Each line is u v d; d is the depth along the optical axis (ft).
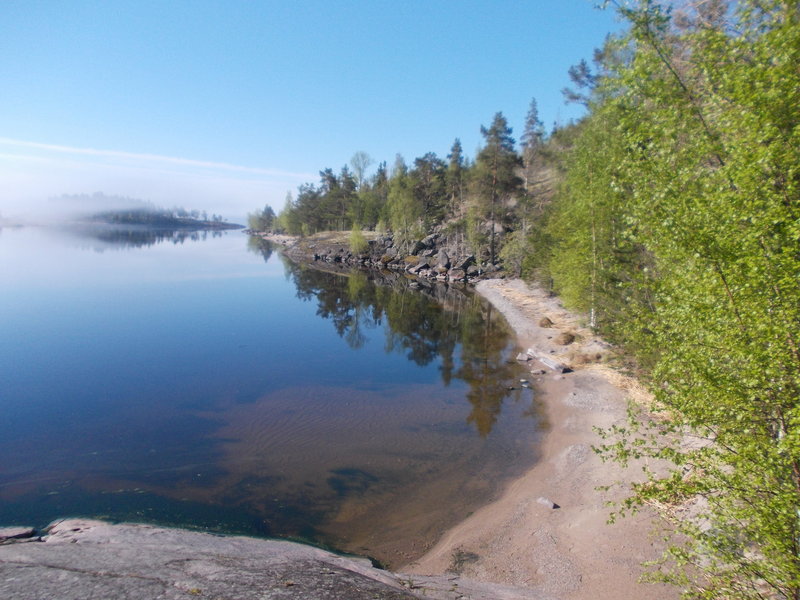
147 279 164.96
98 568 15.11
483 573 26.21
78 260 222.69
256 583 15.07
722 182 16.55
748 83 16.11
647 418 43.65
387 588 17.74
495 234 188.44
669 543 25.77
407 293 153.79
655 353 32.22
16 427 46.80
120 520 31.01
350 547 29.12
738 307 14.69
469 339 88.22
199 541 24.26
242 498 34.37
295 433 46.03
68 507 32.65
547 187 177.47
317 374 66.08
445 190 249.14
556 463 39.06
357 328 100.27
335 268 231.09
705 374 15.46
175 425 47.70
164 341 83.61
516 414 50.52
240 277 183.21
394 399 55.77
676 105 19.20
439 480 37.42
